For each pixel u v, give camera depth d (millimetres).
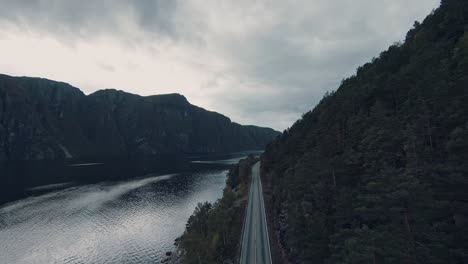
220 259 53500
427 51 51438
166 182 179625
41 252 71000
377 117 44312
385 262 22828
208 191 151125
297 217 37500
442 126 32281
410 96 43406
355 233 27828
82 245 76062
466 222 20531
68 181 177625
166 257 69062
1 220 96812
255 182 103250
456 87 31766
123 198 133500
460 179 21625
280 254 43125
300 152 76188
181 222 97625
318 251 31516
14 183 165250
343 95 76438
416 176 27938
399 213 23953
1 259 66875
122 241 79500
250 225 56562
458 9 54719
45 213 106188
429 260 20078
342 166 40500
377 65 78125
